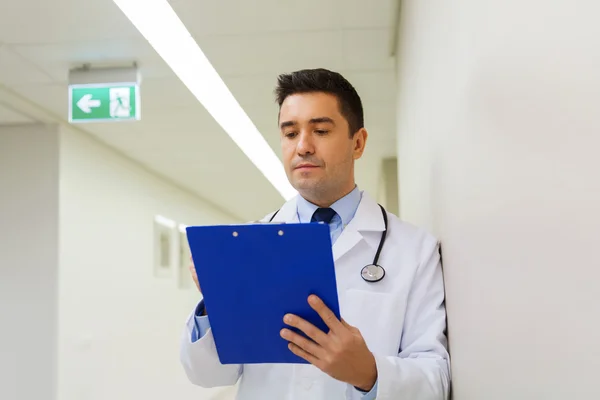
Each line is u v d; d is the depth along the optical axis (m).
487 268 0.89
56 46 3.02
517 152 0.69
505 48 0.72
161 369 6.04
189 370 1.33
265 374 1.33
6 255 4.03
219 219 9.16
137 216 5.59
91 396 4.36
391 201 5.61
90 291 4.45
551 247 0.58
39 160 4.09
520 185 0.68
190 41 2.99
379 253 1.36
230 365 1.35
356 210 1.44
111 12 2.65
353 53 3.19
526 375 0.69
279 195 7.95
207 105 3.97
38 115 3.95
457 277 1.18
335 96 1.32
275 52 3.15
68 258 4.12
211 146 5.09
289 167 1.35
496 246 0.82
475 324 1.00
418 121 1.92
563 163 0.53
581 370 0.51
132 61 3.23
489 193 0.85
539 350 0.63
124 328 5.10
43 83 3.50
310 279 0.96
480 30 0.86
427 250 1.38
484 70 0.84
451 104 1.17
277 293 0.99
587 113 0.47
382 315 1.30
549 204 0.58
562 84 0.53
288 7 2.64
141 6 2.60
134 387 5.24
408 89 2.35
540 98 0.59
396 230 1.43
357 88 3.76
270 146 5.18
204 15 2.70
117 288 4.99
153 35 2.91
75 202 4.29
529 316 0.67
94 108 3.31
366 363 1.05
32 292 3.97
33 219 4.04
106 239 4.82
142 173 5.79
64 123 4.18
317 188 1.35
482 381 0.95
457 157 1.12
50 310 3.94
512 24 0.68
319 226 0.90
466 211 1.04
